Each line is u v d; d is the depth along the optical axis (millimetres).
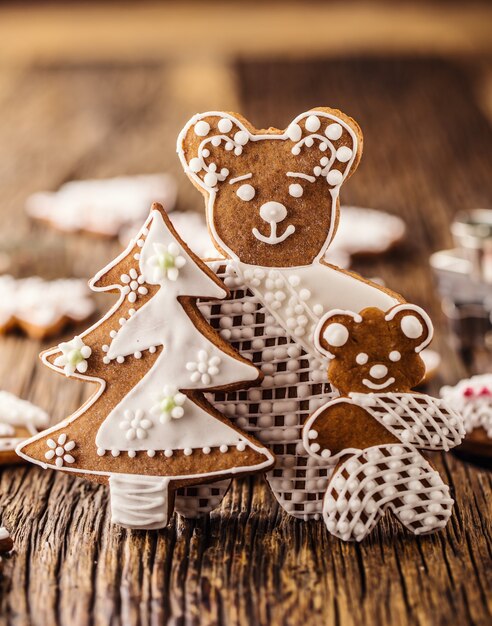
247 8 1993
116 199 872
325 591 393
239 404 426
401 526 430
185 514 431
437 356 602
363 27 1790
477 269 654
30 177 992
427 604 387
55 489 466
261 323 425
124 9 2004
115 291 419
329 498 416
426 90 1337
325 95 1309
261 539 423
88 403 419
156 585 396
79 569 406
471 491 467
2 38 1750
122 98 1316
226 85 1366
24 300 661
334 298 424
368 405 414
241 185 423
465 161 1056
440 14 1901
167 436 414
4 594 393
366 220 825
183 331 413
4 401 514
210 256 438
